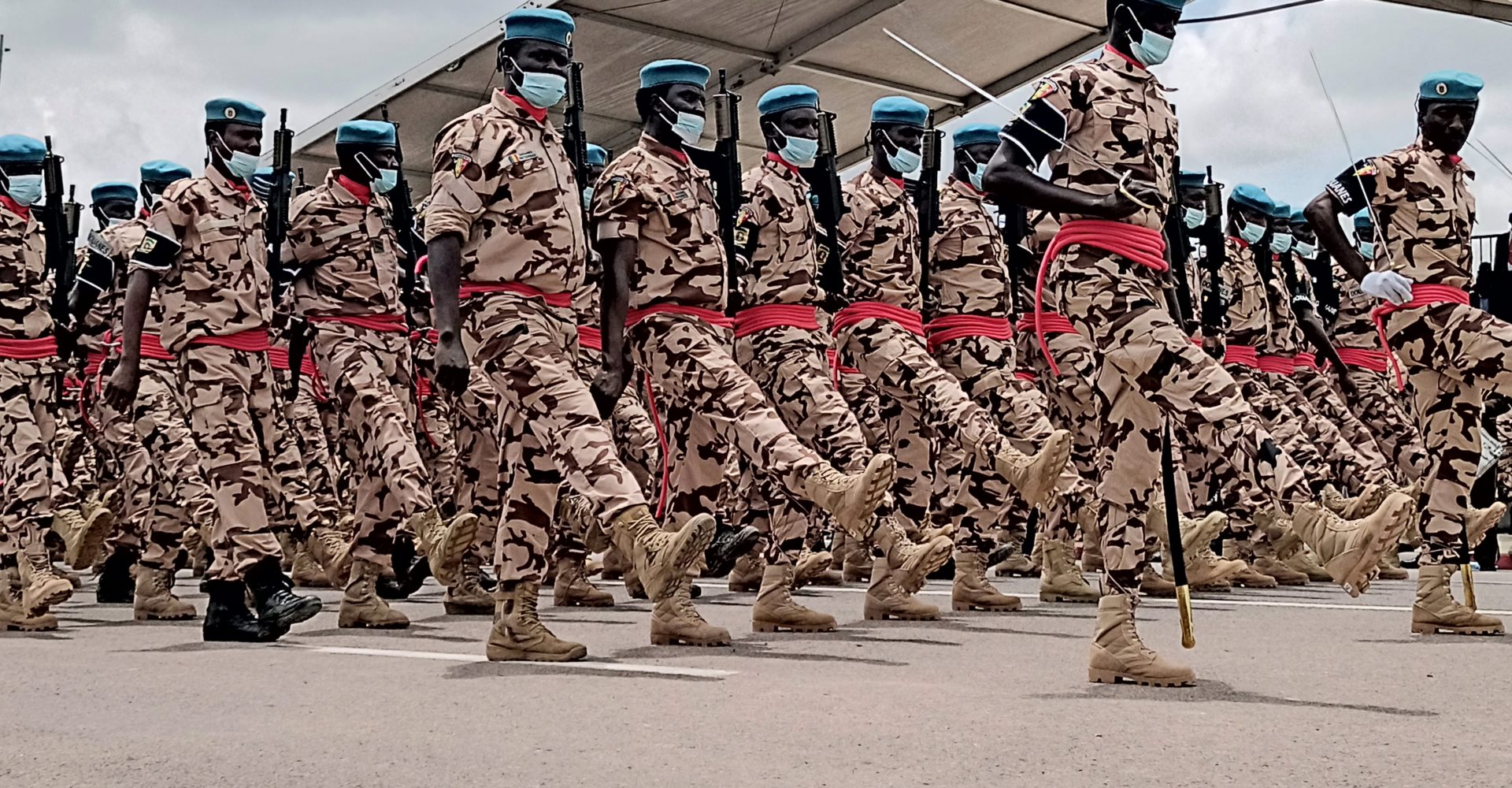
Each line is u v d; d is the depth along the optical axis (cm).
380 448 822
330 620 868
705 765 393
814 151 793
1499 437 1323
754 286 784
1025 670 593
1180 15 554
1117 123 543
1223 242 862
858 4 1446
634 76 1565
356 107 1523
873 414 957
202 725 462
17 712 489
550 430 609
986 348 929
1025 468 779
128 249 935
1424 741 427
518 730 449
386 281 876
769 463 674
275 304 829
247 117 782
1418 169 733
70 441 1180
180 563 916
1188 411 527
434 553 739
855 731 442
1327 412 1191
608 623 825
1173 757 402
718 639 687
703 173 724
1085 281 542
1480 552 1341
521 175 619
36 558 815
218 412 752
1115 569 548
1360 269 743
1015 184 543
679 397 701
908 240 870
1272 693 524
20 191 836
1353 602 939
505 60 635
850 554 1199
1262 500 777
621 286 671
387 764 397
